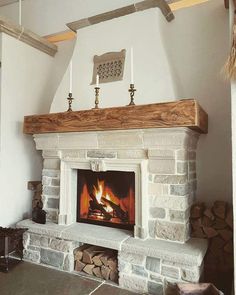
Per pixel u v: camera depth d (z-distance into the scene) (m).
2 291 2.03
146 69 2.39
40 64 3.25
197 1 2.69
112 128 2.17
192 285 1.82
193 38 2.58
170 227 2.12
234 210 1.72
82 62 2.74
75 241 2.44
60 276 2.29
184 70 2.59
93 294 2.01
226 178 2.38
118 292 2.04
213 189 2.42
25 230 2.54
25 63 3.04
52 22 3.52
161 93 2.26
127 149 2.29
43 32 3.57
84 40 2.79
